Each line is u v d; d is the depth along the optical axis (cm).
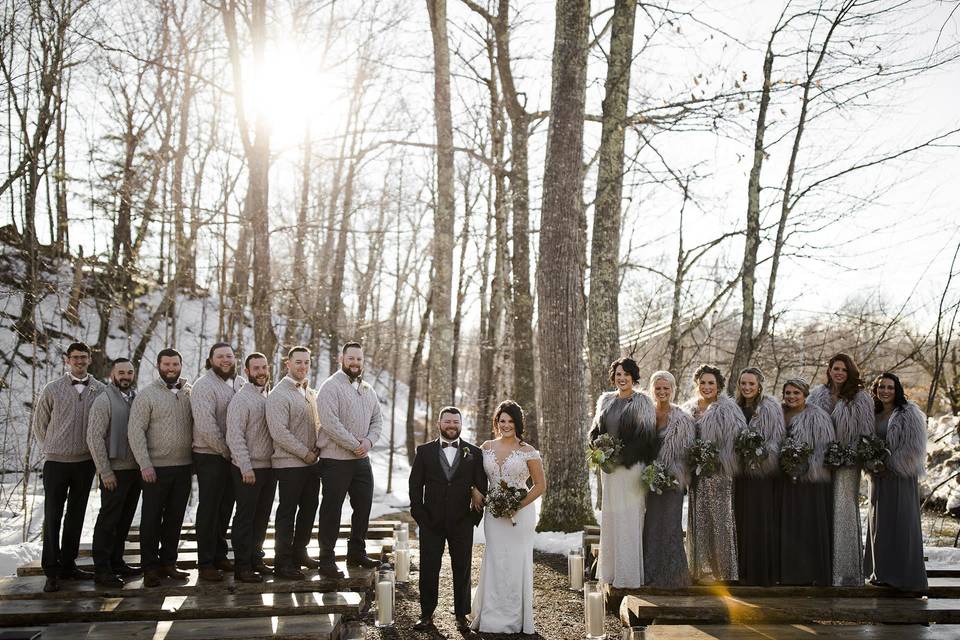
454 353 2462
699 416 667
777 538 649
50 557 638
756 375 668
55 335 1898
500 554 628
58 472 649
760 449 625
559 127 1046
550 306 1026
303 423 687
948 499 1270
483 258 2334
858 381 658
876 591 627
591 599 600
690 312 1706
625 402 668
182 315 2322
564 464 1009
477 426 1931
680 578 640
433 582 634
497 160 1759
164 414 646
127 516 687
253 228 1482
